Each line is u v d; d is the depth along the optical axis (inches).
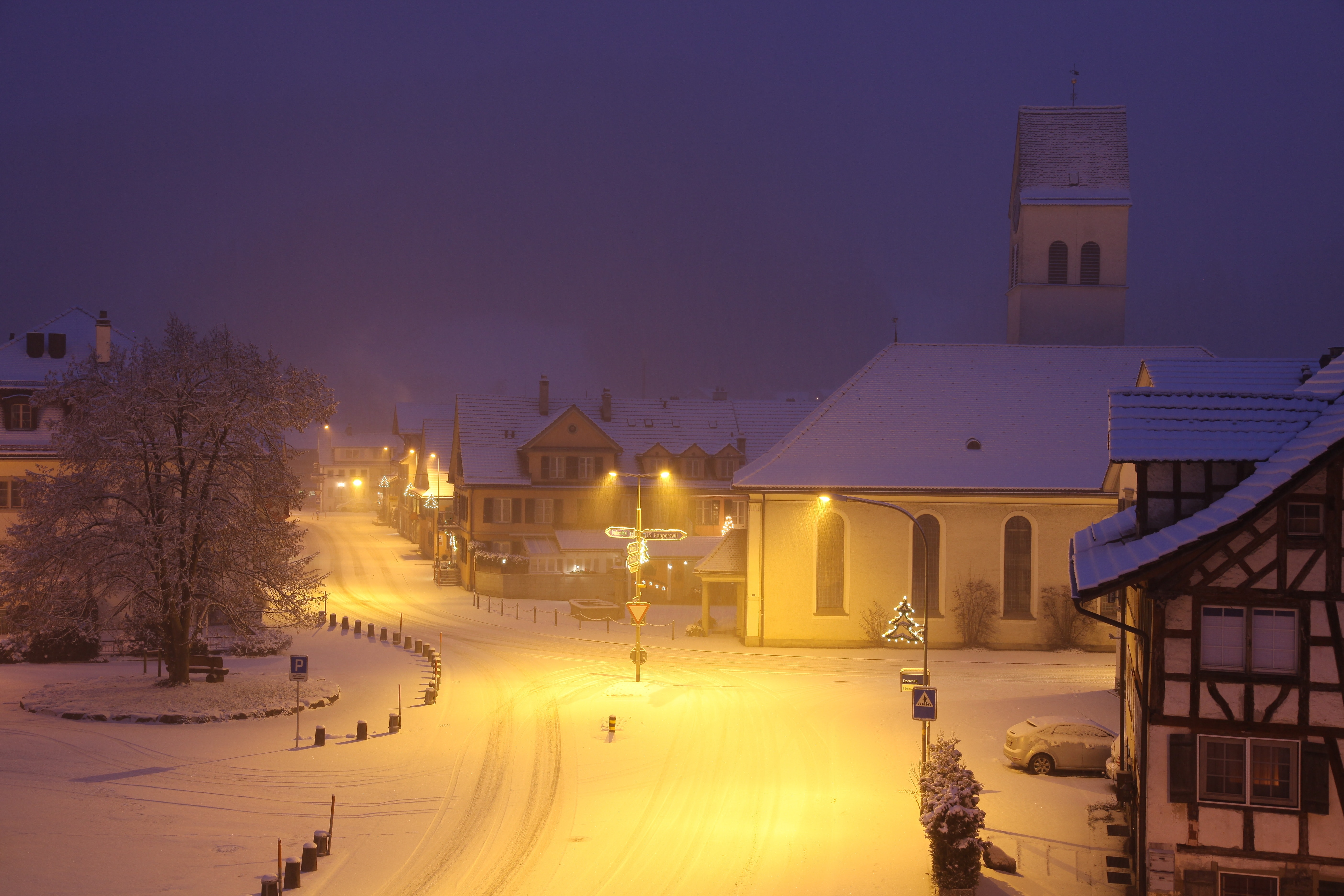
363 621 2217.0
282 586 1391.5
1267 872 703.1
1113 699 1460.4
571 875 799.1
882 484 1913.1
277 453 1392.7
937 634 1909.4
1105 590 718.5
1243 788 708.7
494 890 767.7
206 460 1352.1
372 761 1116.5
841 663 1782.7
